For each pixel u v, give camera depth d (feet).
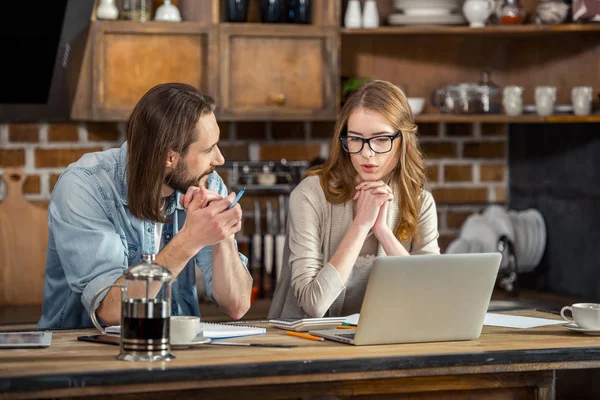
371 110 10.18
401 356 7.29
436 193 17.29
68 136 15.79
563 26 15.58
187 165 9.11
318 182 10.72
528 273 17.30
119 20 14.78
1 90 14.65
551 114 15.76
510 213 16.97
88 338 8.04
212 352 7.46
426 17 15.69
